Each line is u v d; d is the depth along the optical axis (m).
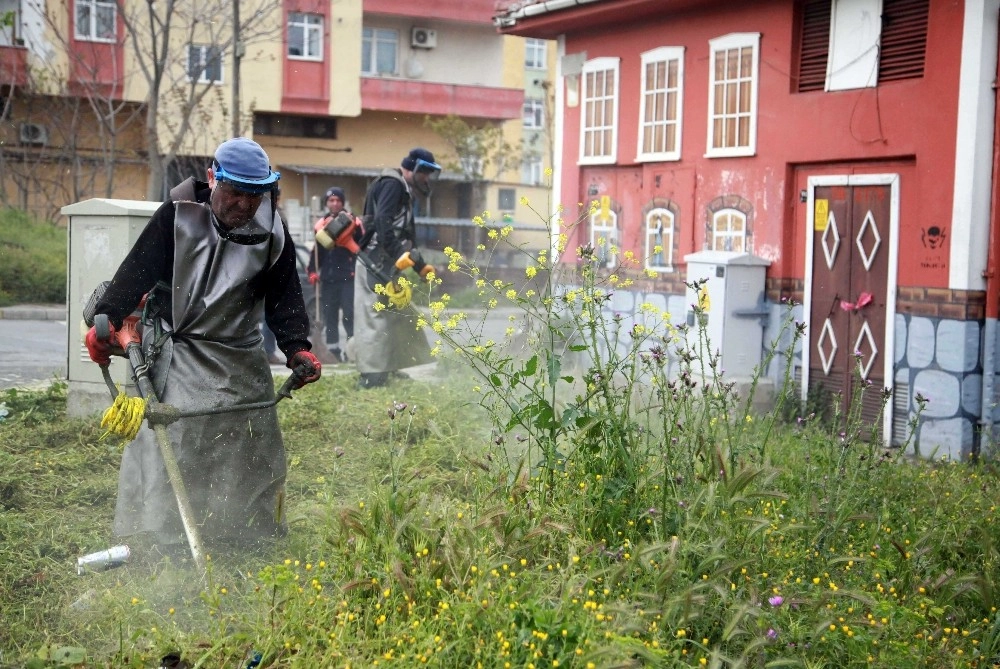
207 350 4.79
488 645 3.59
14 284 20.20
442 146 38.81
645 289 11.46
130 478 4.88
